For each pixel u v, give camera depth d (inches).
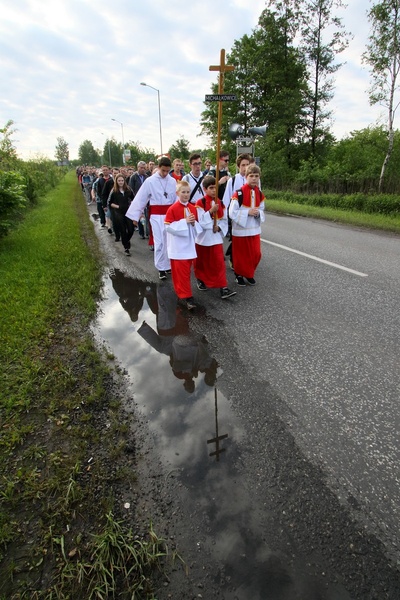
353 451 91.0
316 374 123.3
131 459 90.9
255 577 65.0
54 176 1176.8
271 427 100.2
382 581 63.7
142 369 130.9
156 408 109.5
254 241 203.9
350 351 136.9
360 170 684.1
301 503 78.1
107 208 396.8
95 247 335.9
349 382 118.3
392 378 119.7
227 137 1158.3
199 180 232.7
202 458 90.5
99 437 98.1
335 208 557.3
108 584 64.2
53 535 72.9
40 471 87.7
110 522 74.0
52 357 138.9
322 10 883.4
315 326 157.8
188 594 63.0
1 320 167.0
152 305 193.5
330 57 942.4
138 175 357.7
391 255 267.6
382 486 81.4
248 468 87.3
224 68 176.1
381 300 181.8
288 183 828.0
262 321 165.2
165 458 90.9
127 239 307.1
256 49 1074.1
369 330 152.3
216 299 196.4
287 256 270.7
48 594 63.0
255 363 131.9
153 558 67.8
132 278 242.8
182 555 69.1
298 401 110.2
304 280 215.9
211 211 188.1
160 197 235.6
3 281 221.3
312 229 386.0
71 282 223.9
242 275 211.2
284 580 64.4
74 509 78.1
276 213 528.7
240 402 111.1
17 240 334.3
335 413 104.4
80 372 128.6
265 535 72.1
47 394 116.0
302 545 70.0
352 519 74.4
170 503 79.1
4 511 78.0
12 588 64.2
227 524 74.4
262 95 1123.3
